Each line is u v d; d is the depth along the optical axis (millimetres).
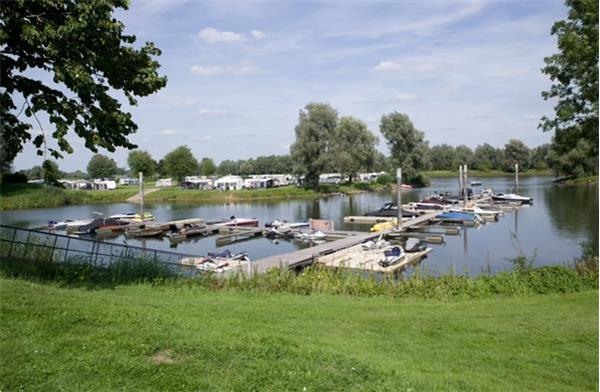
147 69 11984
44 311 7500
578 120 21703
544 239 36062
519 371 7219
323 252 27984
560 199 64812
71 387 5301
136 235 43750
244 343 6754
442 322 9766
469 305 11875
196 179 105062
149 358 6070
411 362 7215
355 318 9898
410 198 79750
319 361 6383
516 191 72812
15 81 11086
